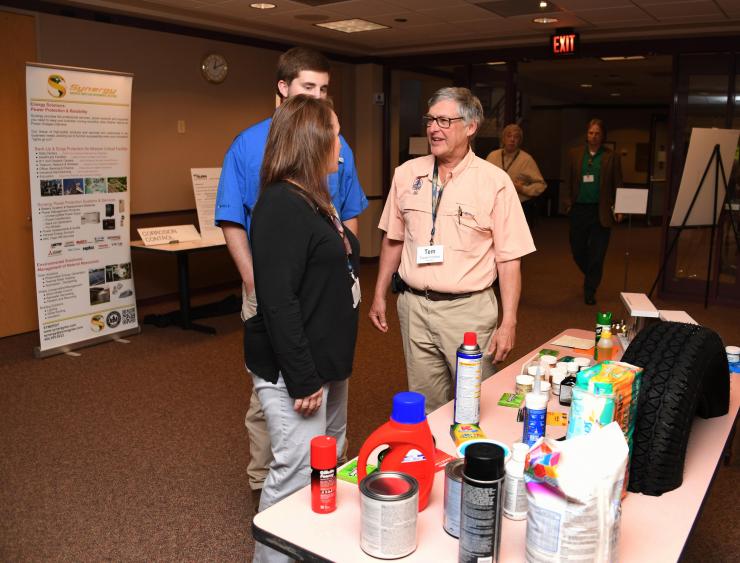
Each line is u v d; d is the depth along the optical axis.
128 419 3.54
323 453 1.27
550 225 13.10
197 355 4.68
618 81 11.61
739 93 6.18
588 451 1.05
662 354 1.48
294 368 1.64
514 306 2.28
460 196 2.26
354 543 1.19
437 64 7.90
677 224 5.55
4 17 4.86
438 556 1.15
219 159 6.73
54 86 4.43
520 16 5.91
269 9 5.68
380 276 2.57
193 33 6.25
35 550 2.36
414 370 2.46
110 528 2.50
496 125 7.72
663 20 5.98
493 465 1.06
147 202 6.09
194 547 2.38
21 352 4.75
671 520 1.26
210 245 5.39
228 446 3.22
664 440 1.34
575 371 2.03
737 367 2.18
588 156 6.03
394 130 8.66
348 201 2.56
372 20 6.14
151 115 6.01
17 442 3.25
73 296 4.74
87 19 5.39
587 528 1.01
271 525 1.25
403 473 1.20
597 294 6.74
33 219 4.43
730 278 6.37
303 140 1.63
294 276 1.60
